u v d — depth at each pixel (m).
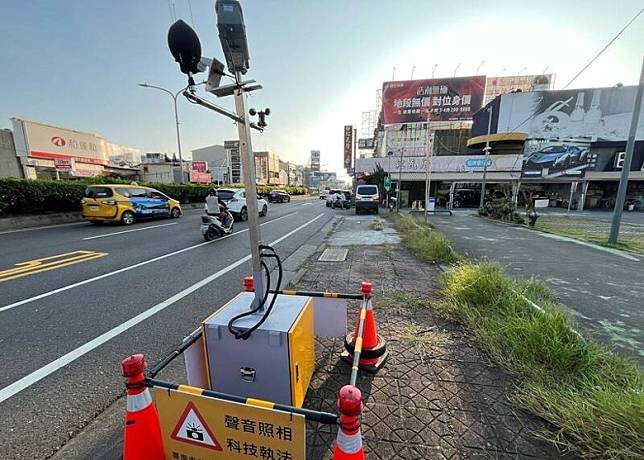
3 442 1.77
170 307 3.80
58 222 11.95
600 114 23.45
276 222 13.51
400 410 1.89
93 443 1.77
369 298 2.46
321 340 2.80
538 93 24.16
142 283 4.75
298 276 4.89
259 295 1.92
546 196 25.08
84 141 27.28
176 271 5.45
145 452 1.39
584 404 1.74
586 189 23.72
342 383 2.18
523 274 5.05
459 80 29.08
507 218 13.86
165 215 13.95
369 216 16.44
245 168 1.81
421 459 1.54
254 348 1.77
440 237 6.87
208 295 4.23
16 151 21.72
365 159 25.73
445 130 29.20
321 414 1.16
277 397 1.81
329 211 20.42
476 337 2.73
